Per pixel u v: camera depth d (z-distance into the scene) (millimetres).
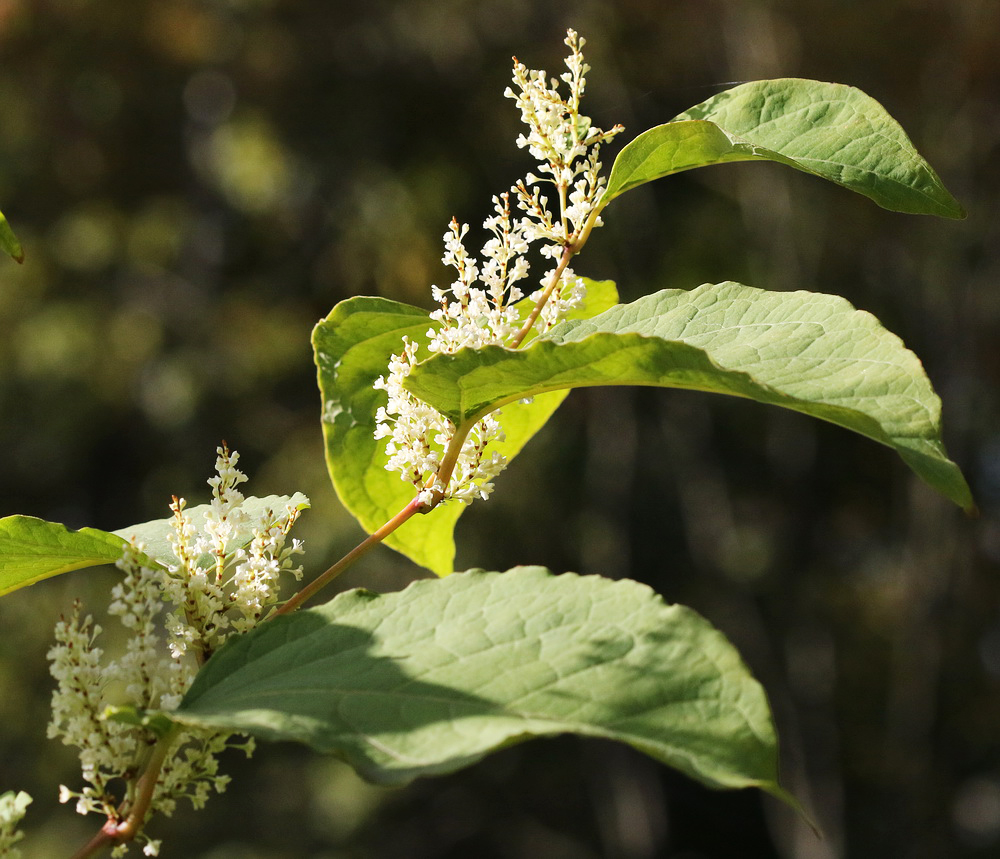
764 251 13031
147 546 1376
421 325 1486
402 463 1312
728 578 13883
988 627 14000
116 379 13453
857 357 1102
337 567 1280
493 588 1042
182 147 14828
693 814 15188
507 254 1365
